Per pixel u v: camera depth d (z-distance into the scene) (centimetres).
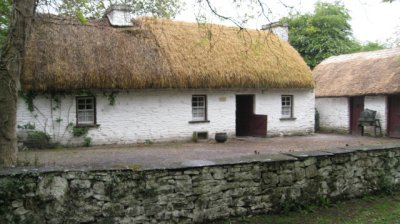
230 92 1575
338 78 1945
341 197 682
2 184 457
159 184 527
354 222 579
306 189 638
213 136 1542
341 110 1916
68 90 1259
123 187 509
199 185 551
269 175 603
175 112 1463
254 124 1662
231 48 1588
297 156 631
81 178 491
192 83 1389
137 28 1494
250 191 588
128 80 1288
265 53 1659
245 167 584
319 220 585
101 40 1363
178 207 538
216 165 562
